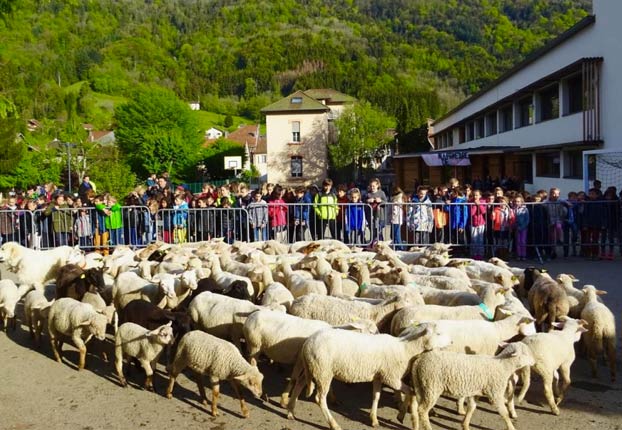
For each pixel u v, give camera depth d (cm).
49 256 1292
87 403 785
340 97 7231
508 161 3578
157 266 1207
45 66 15888
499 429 705
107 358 956
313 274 1127
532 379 857
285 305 925
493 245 1650
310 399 792
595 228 1658
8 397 808
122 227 1742
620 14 2283
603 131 2427
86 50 17412
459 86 16175
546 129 2991
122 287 1056
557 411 739
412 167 4466
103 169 5050
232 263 1206
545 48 2959
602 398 785
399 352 704
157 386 840
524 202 1653
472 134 5006
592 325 845
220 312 876
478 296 937
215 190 1953
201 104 16612
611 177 2156
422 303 912
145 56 18550
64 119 11644
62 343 962
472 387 672
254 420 732
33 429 712
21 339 1064
